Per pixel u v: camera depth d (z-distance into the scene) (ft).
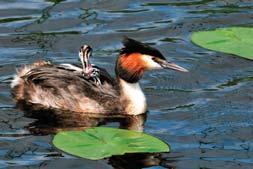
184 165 49.49
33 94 59.06
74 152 49.26
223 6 73.61
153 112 56.90
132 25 69.77
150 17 71.15
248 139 52.75
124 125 55.88
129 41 58.13
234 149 51.52
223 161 50.08
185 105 57.52
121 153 49.14
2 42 66.33
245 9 73.00
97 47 66.03
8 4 73.00
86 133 51.55
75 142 50.42
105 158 49.67
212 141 52.49
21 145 51.85
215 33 66.13
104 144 50.11
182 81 61.11
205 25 70.03
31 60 63.62
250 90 59.31
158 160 49.78
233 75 61.93
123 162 49.32
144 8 72.74
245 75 61.87
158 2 74.13
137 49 57.77
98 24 69.67
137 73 57.82
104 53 64.95
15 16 70.79
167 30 69.05
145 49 57.67
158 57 57.77
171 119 55.72
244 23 70.59
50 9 72.13
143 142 50.49
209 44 64.18
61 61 63.77
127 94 57.82
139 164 49.21
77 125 55.83
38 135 53.47
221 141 52.49
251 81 60.80
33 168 48.91
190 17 71.36
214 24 70.23
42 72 59.82
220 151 51.24
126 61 57.82
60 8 72.38
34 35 67.56
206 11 72.54
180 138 52.85
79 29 68.74
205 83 60.80
